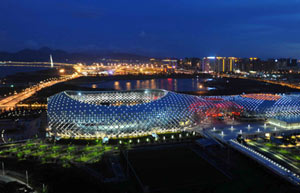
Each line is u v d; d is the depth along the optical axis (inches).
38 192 4133.9
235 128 7076.8
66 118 6540.4
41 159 5378.9
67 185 4281.5
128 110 6638.8
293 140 6343.5
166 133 6840.6
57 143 6235.2
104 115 6491.1
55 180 4468.5
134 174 4687.5
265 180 4456.2
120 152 5723.4
